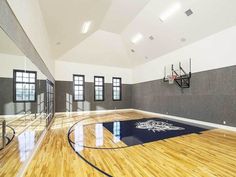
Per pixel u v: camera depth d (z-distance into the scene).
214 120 4.77
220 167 2.19
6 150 1.69
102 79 9.32
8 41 1.55
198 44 5.30
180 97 6.16
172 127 4.85
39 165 2.28
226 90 4.41
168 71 6.80
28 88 2.45
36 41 3.00
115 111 9.51
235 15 3.96
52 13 3.83
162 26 5.74
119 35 7.91
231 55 4.28
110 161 2.41
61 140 3.55
